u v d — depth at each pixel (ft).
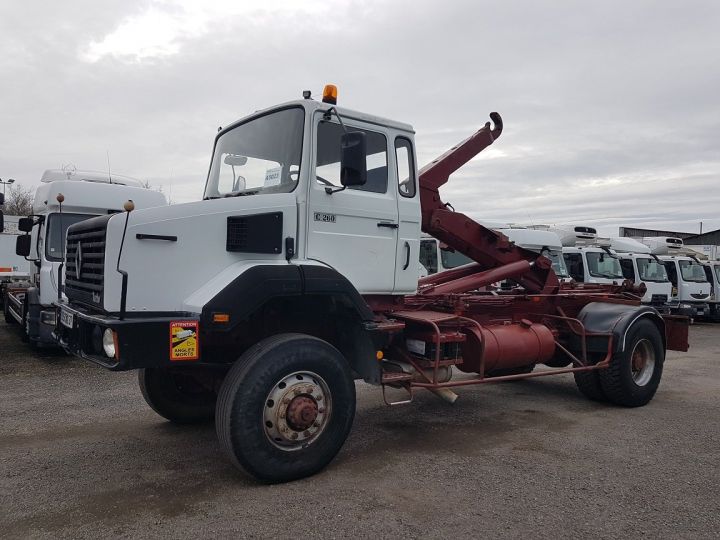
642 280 61.11
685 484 14.83
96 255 14.47
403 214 17.99
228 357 17.38
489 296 22.29
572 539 11.87
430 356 17.72
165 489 14.17
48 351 34.83
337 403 15.05
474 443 18.16
